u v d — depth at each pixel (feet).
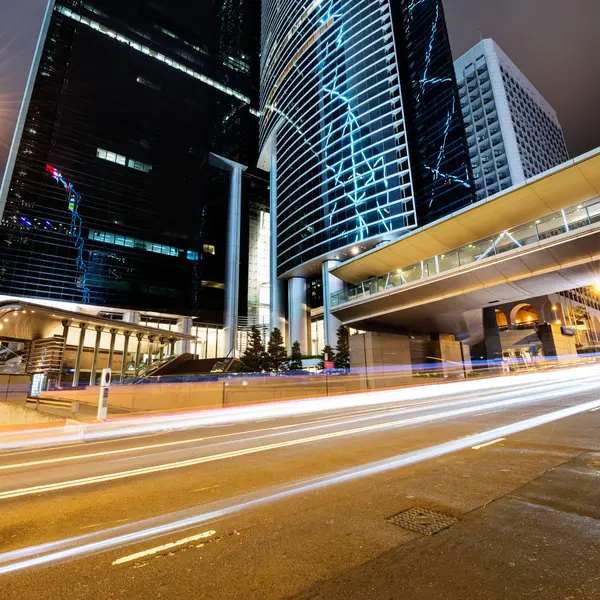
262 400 77.10
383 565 9.35
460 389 76.38
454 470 17.98
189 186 222.07
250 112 314.55
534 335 151.84
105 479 20.90
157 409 70.23
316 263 214.28
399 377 87.56
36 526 13.92
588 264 61.87
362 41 222.28
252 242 287.28
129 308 181.78
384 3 222.48
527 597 7.56
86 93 193.77
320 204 214.28
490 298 77.82
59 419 53.06
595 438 22.62
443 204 177.37
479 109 314.14
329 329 194.18
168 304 196.24
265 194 306.35
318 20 252.62
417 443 25.43
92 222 179.93
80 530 13.32
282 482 18.10
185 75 245.86
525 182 66.03
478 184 303.27
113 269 181.27
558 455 19.22
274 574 9.31
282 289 253.44
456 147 179.73
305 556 10.19
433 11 212.84
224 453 26.71
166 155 216.54
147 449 31.01
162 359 125.29
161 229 203.41
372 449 24.45
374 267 96.78
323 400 71.67
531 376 91.91
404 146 189.37
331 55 236.63
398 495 14.90
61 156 177.27
